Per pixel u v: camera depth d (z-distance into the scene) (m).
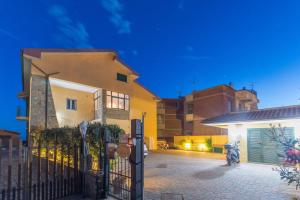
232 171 11.34
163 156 20.08
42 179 6.89
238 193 7.03
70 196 6.05
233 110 32.91
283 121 12.39
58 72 17.44
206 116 33.28
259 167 12.64
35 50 17.16
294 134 12.37
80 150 6.52
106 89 22.41
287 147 2.93
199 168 12.42
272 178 9.45
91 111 23.34
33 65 16.88
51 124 17.17
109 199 5.79
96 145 7.45
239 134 15.30
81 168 6.37
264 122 13.07
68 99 21.28
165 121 39.41
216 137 27.31
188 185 8.12
